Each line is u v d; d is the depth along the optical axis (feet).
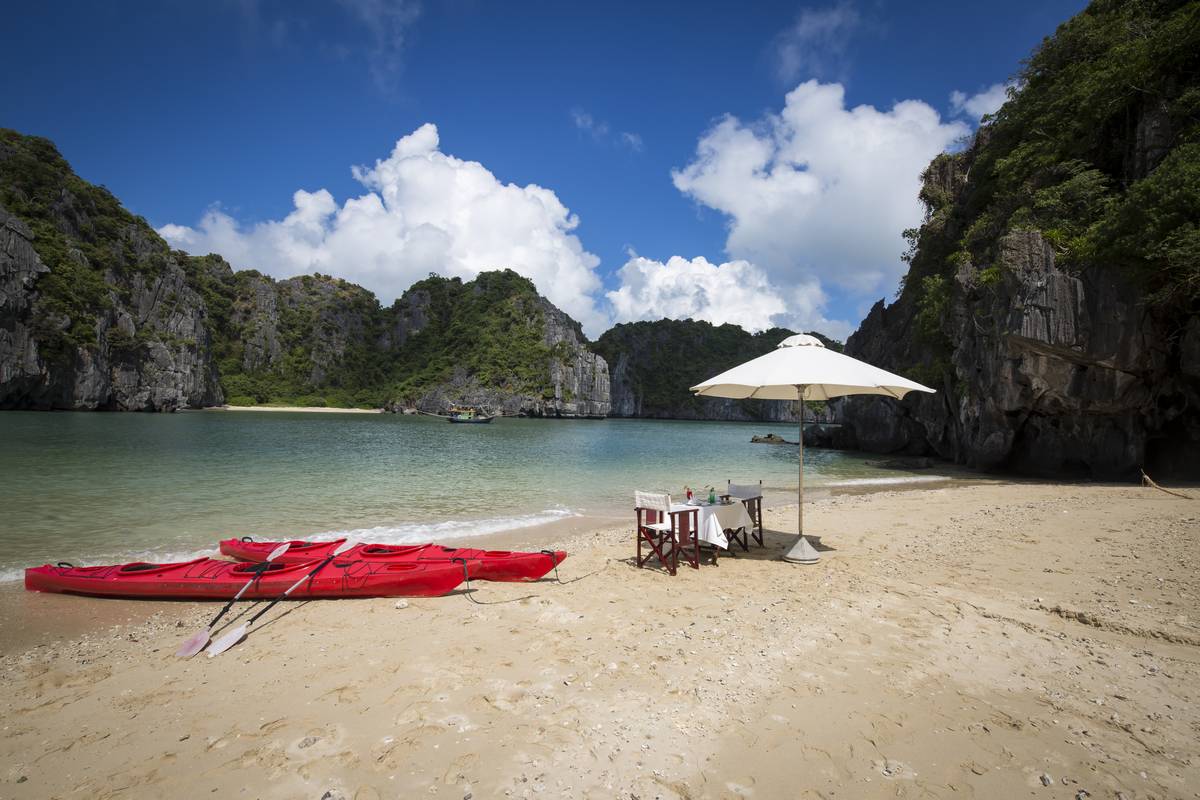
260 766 12.67
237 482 63.87
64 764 12.98
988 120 117.80
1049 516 42.65
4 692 16.79
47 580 27.09
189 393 330.54
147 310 322.55
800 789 11.68
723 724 14.05
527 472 81.66
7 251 219.00
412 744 13.35
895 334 139.64
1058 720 14.17
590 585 26.18
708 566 29.45
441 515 47.80
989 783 11.81
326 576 25.45
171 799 11.62
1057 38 95.91
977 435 89.61
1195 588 23.85
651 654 18.17
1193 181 57.77
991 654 17.97
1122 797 11.29
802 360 27.04
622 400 568.00
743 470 89.15
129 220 334.85
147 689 16.75
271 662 18.47
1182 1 83.66
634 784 11.85
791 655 17.94
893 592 24.31
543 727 14.01
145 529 40.68
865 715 14.40
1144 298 63.82
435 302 600.80
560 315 540.52
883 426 131.13
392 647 19.36
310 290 602.03
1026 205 83.15
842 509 49.42
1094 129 82.64
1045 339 69.46
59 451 93.40
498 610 22.95
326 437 155.43
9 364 218.59
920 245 130.31
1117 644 18.67
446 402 450.71
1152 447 76.64
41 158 302.66
